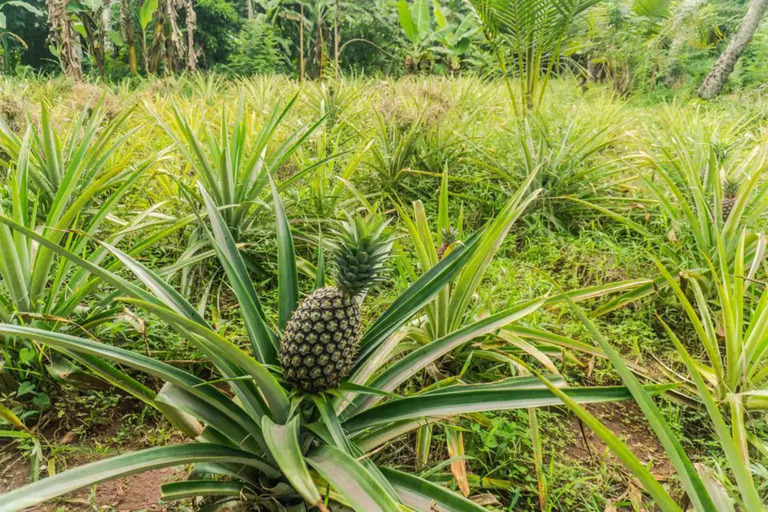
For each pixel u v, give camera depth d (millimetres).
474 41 15297
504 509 2082
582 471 2352
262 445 1698
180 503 1974
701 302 2838
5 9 16609
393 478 1636
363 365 1887
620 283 3025
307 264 3344
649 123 7602
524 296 3523
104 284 3094
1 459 2123
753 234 3426
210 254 3064
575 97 10617
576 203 4742
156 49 14641
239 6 22797
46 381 2424
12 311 2342
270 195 3850
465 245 1948
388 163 5230
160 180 4094
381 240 1565
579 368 3002
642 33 12430
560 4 6590
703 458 2461
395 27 19328
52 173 3631
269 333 1800
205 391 1628
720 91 13000
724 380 2654
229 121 6137
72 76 12250
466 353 2691
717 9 13914
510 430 2412
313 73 17594
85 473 1312
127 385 1771
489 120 7242
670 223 4504
